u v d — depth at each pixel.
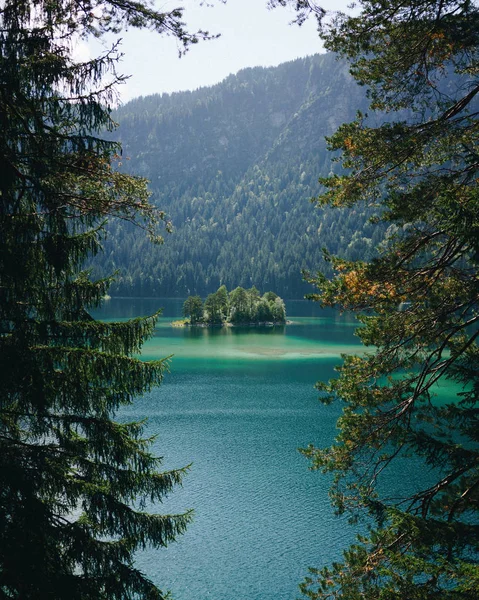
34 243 7.51
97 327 8.05
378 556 7.96
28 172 7.75
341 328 120.06
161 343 95.25
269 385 60.81
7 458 7.51
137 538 8.40
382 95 9.04
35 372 7.34
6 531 7.09
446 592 6.07
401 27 8.50
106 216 8.24
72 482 8.02
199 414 48.50
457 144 8.42
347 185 9.37
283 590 22.34
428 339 9.08
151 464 8.81
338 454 9.51
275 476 34.22
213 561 24.59
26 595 6.91
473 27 7.84
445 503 8.10
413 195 8.58
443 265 8.72
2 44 6.88
